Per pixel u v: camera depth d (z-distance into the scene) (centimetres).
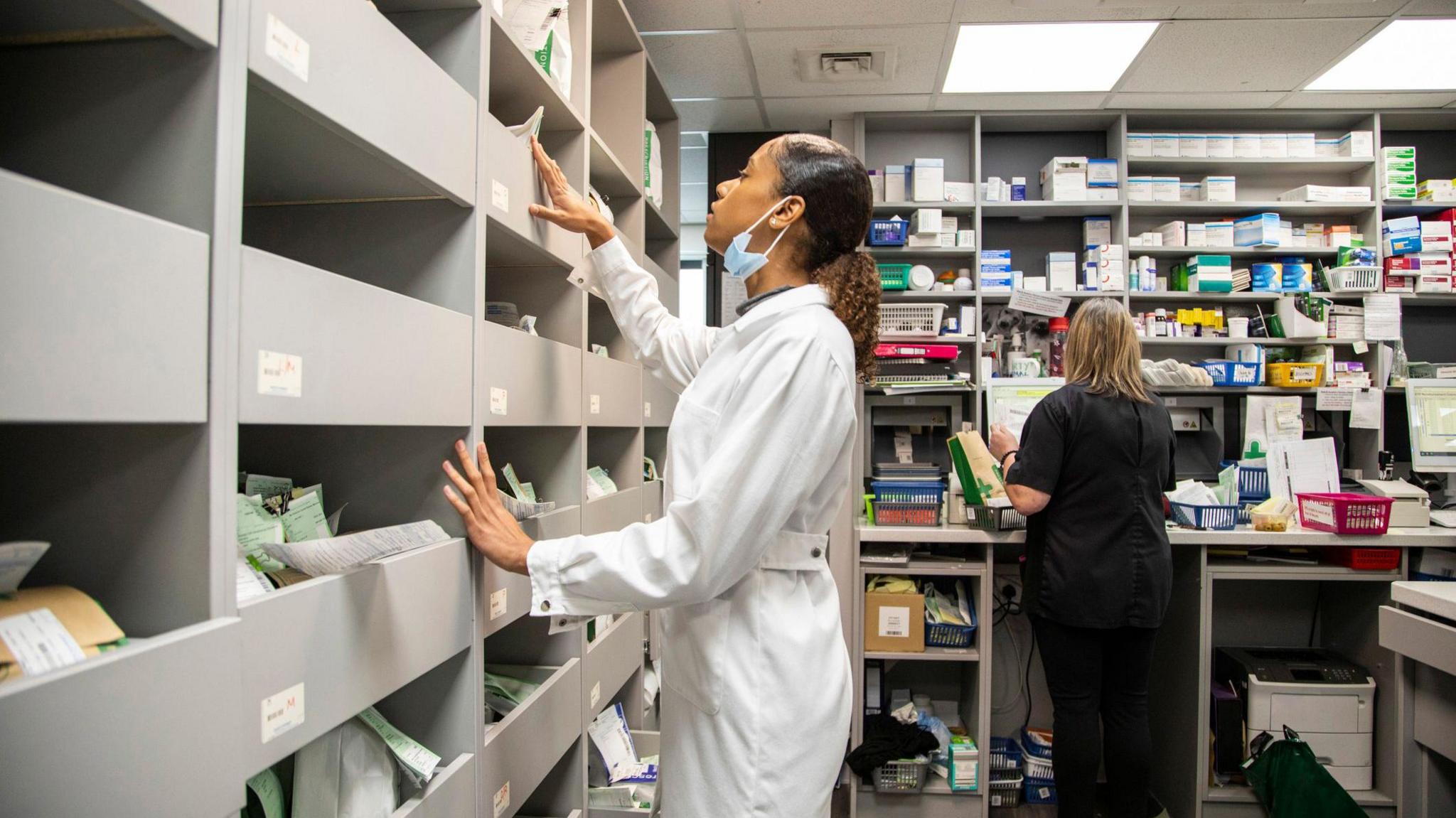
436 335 94
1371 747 237
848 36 244
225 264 60
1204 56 252
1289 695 238
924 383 278
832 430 87
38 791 45
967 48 252
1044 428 202
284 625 67
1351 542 228
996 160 314
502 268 156
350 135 77
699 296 621
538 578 89
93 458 63
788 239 100
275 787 84
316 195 107
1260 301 298
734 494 81
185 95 61
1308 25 232
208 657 57
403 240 108
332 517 100
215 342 60
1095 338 205
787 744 87
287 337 67
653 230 269
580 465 153
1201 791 232
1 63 65
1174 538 229
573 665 149
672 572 80
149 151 61
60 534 63
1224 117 298
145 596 61
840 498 100
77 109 63
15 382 44
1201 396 296
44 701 45
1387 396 299
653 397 229
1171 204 290
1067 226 309
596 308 216
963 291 290
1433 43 242
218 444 60
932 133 316
